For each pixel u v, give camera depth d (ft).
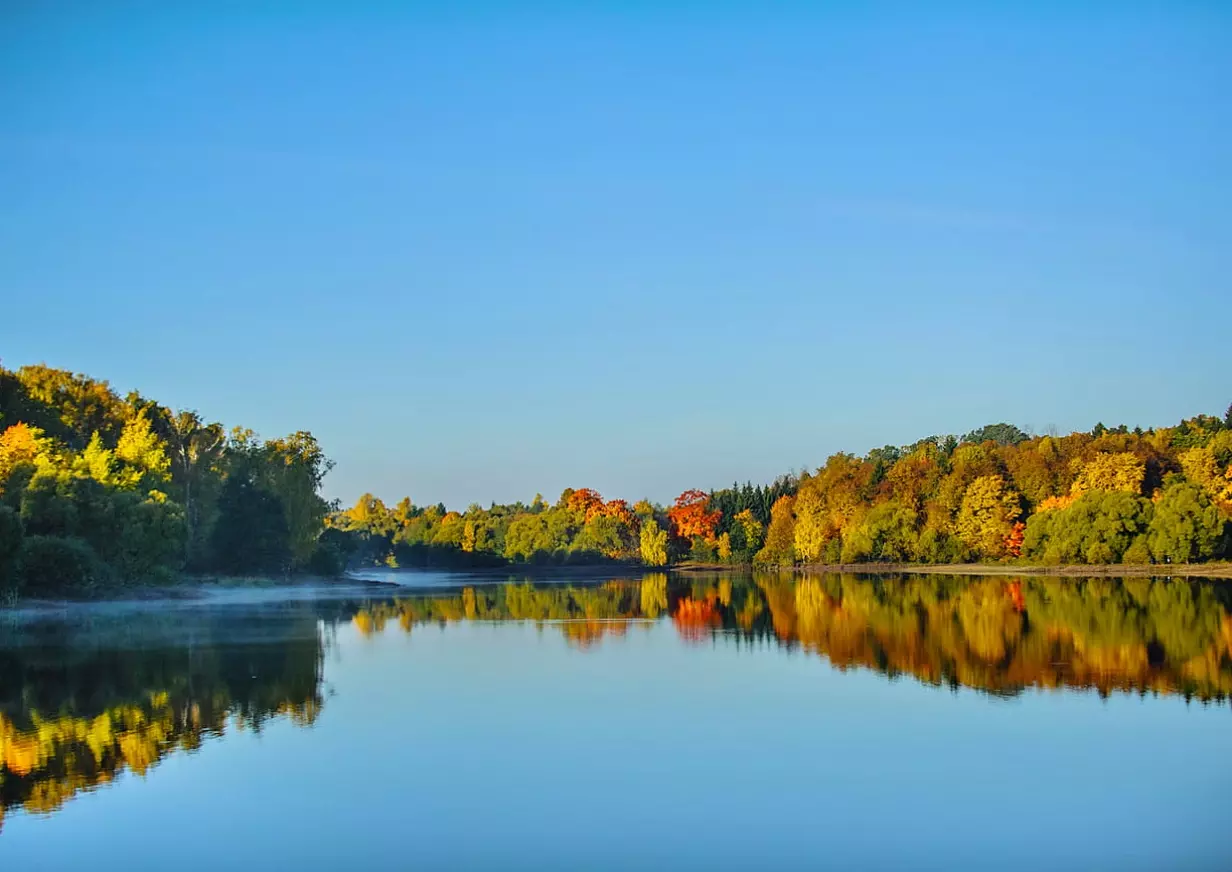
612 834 77.46
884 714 118.42
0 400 372.17
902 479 526.98
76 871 70.59
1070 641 180.45
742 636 199.62
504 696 130.52
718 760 97.86
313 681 142.92
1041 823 79.77
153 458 377.71
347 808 83.71
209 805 84.53
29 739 106.83
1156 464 448.65
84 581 275.80
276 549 408.26
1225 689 132.26
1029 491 478.18
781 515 585.22
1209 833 77.46
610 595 352.49
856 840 76.13
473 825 79.51
